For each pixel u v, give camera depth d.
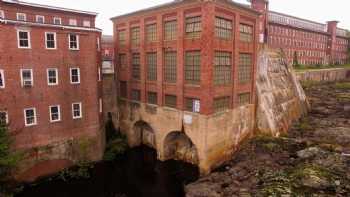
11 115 21.02
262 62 33.34
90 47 25.53
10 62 20.59
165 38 26.42
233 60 25.58
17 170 21.19
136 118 31.66
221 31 23.66
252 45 28.89
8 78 20.62
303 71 69.38
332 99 55.44
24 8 32.34
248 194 19.75
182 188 23.78
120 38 33.59
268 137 30.44
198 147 24.12
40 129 22.80
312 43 87.38
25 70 21.52
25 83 21.61
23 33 21.11
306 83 67.69
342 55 107.75
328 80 78.81
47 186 22.89
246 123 29.77
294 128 37.00
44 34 22.27
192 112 24.30
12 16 31.44
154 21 27.23
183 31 24.05
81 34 24.67
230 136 26.86
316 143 28.92
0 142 18.89
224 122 25.55
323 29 99.38
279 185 20.27
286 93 39.41
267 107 32.31
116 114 34.91
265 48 35.31
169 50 25.92
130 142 33.16
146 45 28.86
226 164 26.31
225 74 25.08
